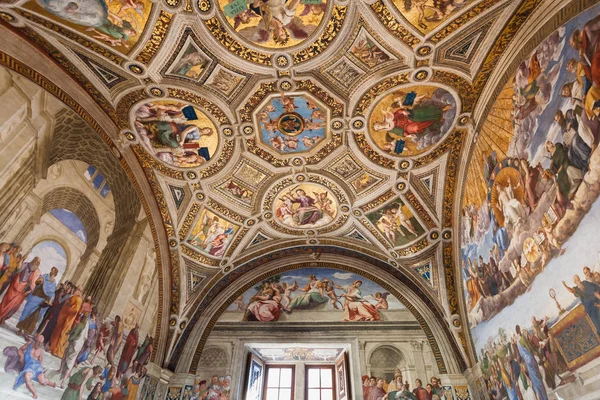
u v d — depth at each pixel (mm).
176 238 11641
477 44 7312
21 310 6406
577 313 5711
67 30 6754
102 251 8672
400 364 11688
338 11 6898
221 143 9703
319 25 7133
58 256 7285
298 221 12453
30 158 6531
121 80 7902
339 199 11539
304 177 10938
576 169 5551
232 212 11703
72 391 7750
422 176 10508
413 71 7895
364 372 11602
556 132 6016
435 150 9844
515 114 7246
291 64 7867
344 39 7379
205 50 7512
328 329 12656
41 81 6824
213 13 6863
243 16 6938
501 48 7270
